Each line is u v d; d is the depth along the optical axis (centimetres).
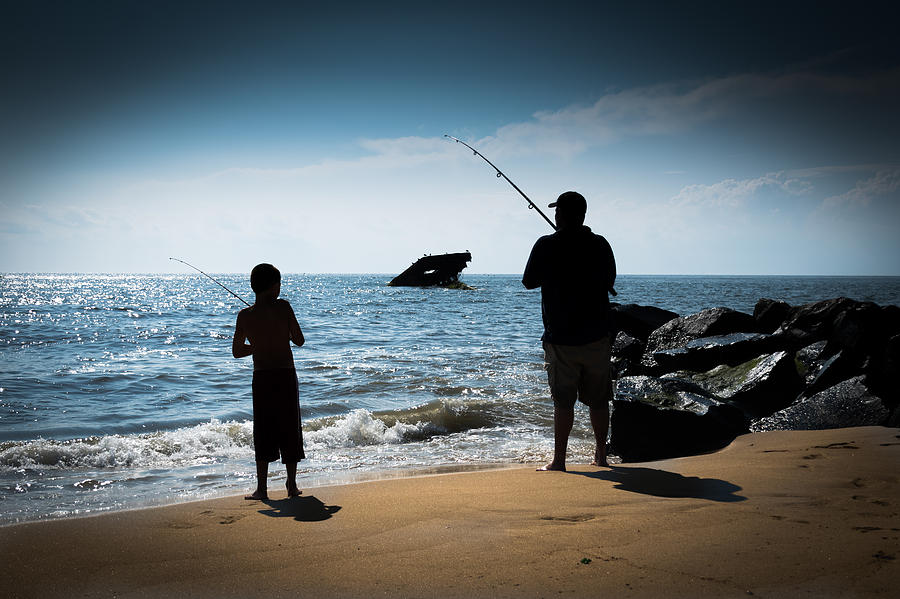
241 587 210
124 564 240
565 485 362
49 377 1044
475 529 267
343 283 11244
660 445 560
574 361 418
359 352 1456
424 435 677
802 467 388
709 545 232
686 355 930
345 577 215
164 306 3866
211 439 616
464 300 4669
